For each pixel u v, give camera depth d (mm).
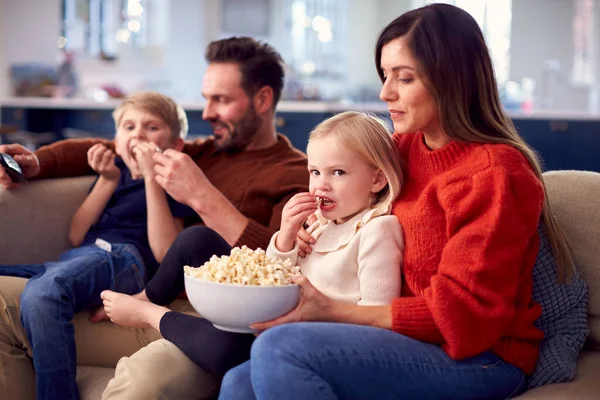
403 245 1354
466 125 1307
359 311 1230
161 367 1338
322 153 1397
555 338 1347
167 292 1561
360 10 7855
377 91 6449
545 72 7148
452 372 1172
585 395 1204
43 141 5117
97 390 1522
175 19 6805
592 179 1514
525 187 1216
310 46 7715
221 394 1232
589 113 4629
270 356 1112
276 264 1244
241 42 2016
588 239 1460
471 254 1176
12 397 1526
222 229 1716
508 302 1180
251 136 2004
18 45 5832
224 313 1201
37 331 1492
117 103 5105
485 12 7340
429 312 1187
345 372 1131
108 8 6496
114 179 1933
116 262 1733
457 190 1241
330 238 1430
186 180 1721
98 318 1652
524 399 1199
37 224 1868
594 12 6992
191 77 7047
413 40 1289
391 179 1391
